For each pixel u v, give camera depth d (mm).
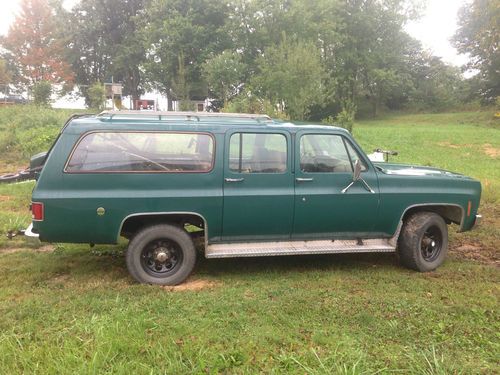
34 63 45156
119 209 5059
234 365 3566
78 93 47000
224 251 5402
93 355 3500
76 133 5031
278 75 24922
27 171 11086
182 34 45812
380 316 4488
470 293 5188
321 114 47062
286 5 47406
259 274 5715
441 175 6188
